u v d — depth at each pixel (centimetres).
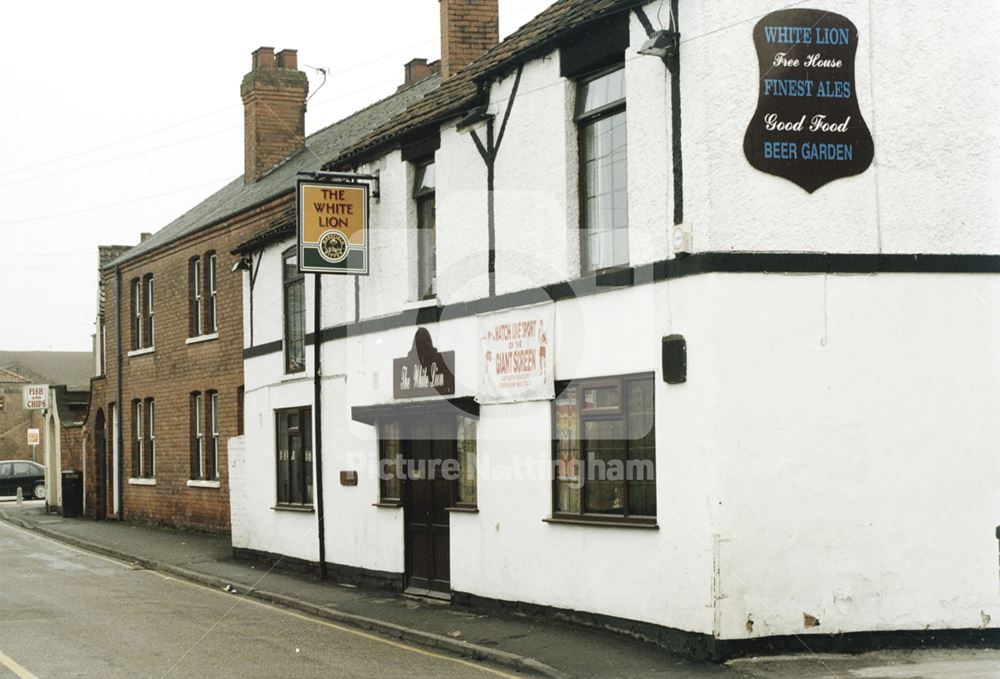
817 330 1115
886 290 1133
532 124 1380
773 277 1109
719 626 1070
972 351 1148
